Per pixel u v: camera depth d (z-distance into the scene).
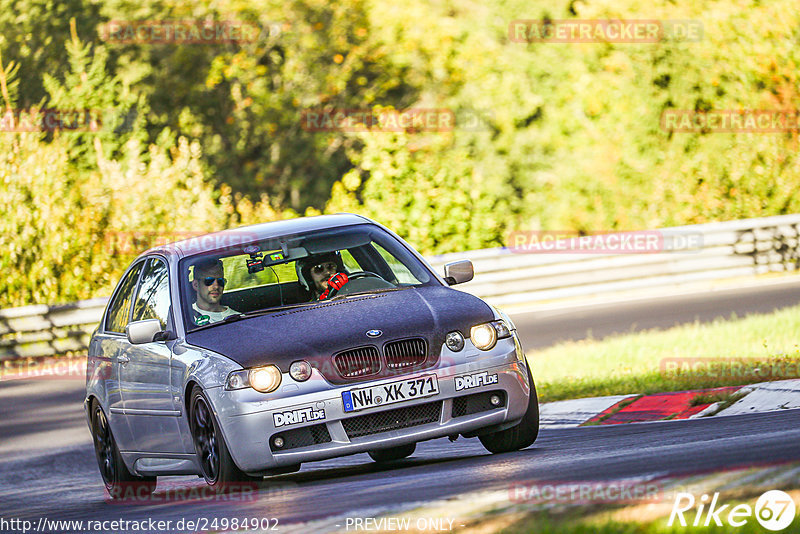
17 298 61.94
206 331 21.41
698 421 24.20
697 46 76.69
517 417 20.52
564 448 20.72
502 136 77.69
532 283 56.84
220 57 82.50
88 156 74.12
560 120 77.44
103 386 24.94
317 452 19.23
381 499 15.46
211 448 20.38
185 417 21.06
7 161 62.84
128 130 75.62
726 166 72.19
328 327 20.22
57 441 34.66
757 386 26.59
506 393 20.33
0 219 61.78
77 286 62.59
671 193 72.56
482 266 56.28
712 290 53.62
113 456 25.02
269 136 83.44
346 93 83.88
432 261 56.03
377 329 20.02
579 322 47.72
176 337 21.83
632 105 76.44
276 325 20.66
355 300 21.58
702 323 42.56
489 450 22.06
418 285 22.69
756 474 13.17
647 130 76.00
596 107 76.94
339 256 22.98
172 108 83.00
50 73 81.44
